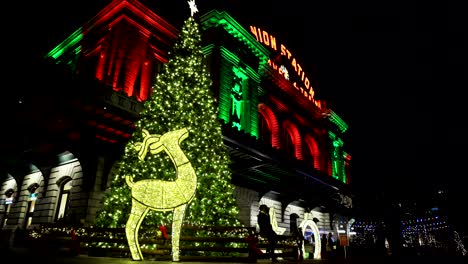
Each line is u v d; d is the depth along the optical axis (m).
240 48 30.89
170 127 13.14
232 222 12.87
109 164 17.42
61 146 16.69
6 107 14.68
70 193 18.28
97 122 16.86
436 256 18.58
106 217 12.82
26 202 21.91
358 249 20.38
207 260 10.52
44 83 15.11
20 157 19.97
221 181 12.98
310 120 43.00
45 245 12.89
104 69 21.84
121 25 23.72
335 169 46.56
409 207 21.27
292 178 28.66
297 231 14.70
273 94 35.91
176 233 8.62
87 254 11.87
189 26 16.38
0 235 13.98
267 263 10.62
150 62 25.00
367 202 21.86
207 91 14.89
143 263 8.03
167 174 12.55
